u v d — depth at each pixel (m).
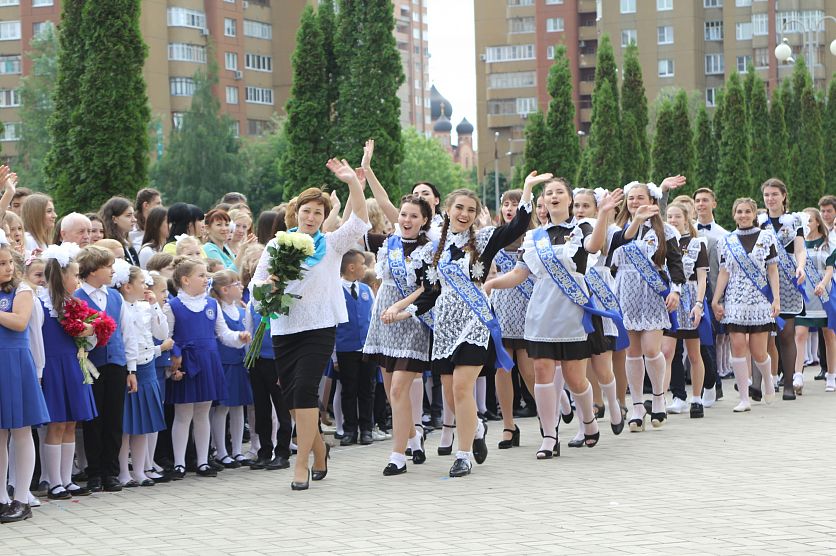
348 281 11.85
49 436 8.86
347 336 11.73
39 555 6.84
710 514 7.49
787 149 43.69
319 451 9.43
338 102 29.06
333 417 13.30
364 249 12.98
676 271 11.86
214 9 98.31
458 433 9.39
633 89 36.41
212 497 8.82
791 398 14.56
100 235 11.55
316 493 8.77
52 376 8.83
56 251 8.92
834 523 7.13
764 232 13.52
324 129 28.81
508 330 11.38
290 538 7.11
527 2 113.75
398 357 9.68
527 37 114.12
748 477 8.91
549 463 9.92
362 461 10.54
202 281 10.23
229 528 7.50
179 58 95.25
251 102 102.50
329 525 7.48
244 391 10.63
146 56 18.77
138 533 7.43
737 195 38.53
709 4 97.69
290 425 10.47
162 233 12.50
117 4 18.38
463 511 7.84
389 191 28.94
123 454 9.54
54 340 8.88
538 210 11.70
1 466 8.12
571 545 6.67
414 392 10.56
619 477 9.07
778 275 13.67
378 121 28.84
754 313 13.43
